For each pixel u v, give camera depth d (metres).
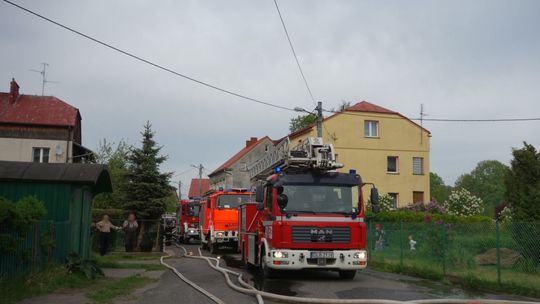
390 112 39.16
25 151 36.25
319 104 25.28
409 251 16.75
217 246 25.89
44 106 38.09
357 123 38.44
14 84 38.06
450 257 14.91
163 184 27.20
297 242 13.02
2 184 13.31
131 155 27.59
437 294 11.30
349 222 13.35
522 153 16.25
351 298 10.59
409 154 39.19
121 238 27.06
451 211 35.81
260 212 15.18
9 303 9.19
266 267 14.13
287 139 14.55
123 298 10.41
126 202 26.72
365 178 38.06
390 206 34.47
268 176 15.70
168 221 41.78
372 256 19.11
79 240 14.87
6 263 10.48
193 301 10.14
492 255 14.89
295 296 10.90
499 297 10.96
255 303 9.99
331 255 13.06
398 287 12.48
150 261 20.25
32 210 11.08
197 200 37.25
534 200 15.53
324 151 13.87
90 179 13.62
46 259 12.12
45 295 10.38
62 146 36.59
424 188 39.25
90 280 12.79
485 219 27.72
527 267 13.66
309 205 13.33
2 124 36.03
